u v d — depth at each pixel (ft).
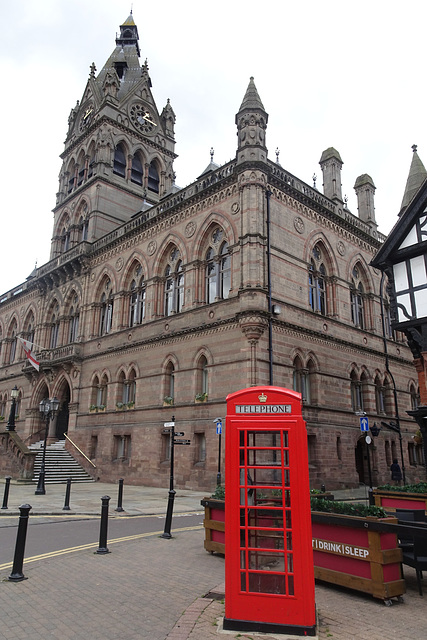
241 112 89.56
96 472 103.50
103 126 138.82
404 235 59.31
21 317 157.89
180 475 83.61
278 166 90.68
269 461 22.20
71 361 118.62
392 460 102.42
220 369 81.10
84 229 137.18
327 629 20.59
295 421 21.58
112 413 104.42
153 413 93.45
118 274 114.52
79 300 127.24
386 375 108.06
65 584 27.09
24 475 91.04
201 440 83.46
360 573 25.12
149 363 97.55
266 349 78.33
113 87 144.36
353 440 92.48
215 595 24.56
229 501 21.52
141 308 107.24
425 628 20.85
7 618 21.99
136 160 147.95
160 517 53.42
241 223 83.82
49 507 57.72
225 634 19.85
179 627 20.58
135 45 169.48
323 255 99.55
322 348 90.53
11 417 105.50
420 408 52.60
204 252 92.89
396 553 24.79
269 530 21.07
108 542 38.58
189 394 86.28
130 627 20.97
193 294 91.30
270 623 19.99
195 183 98.32
